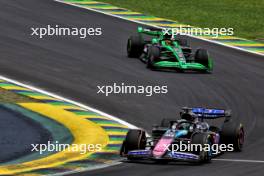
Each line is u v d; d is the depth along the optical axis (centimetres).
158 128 7450
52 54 12912
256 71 12425
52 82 11231
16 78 11406
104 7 16775
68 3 16875
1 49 13050
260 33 15500
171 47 12175
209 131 7619
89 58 12744
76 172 6688
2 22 14775
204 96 10669
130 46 12825
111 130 8869
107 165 7056
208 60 12069
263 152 7831
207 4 17900
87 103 10200
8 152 7738
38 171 6750
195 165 7025
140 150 7119
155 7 17162
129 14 16262
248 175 6556
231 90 11075
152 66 12056
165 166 6956
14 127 8812
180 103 10294
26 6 16225
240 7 17762
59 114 9469
